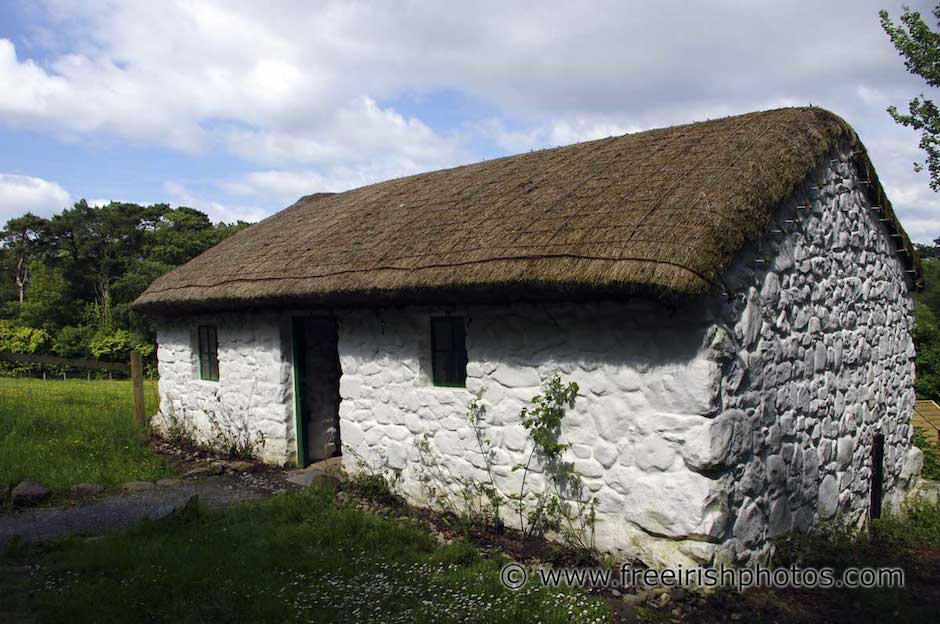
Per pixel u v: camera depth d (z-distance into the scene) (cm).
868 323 677
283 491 659
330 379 837
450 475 589
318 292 634
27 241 4197
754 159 493
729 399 446
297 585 411
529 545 509
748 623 396
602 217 490
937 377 1208
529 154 820
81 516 557
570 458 498
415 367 623
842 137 602
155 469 754
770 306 498
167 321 984
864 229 672
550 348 510
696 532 426
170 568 427
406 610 378
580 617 379
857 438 642
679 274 398
